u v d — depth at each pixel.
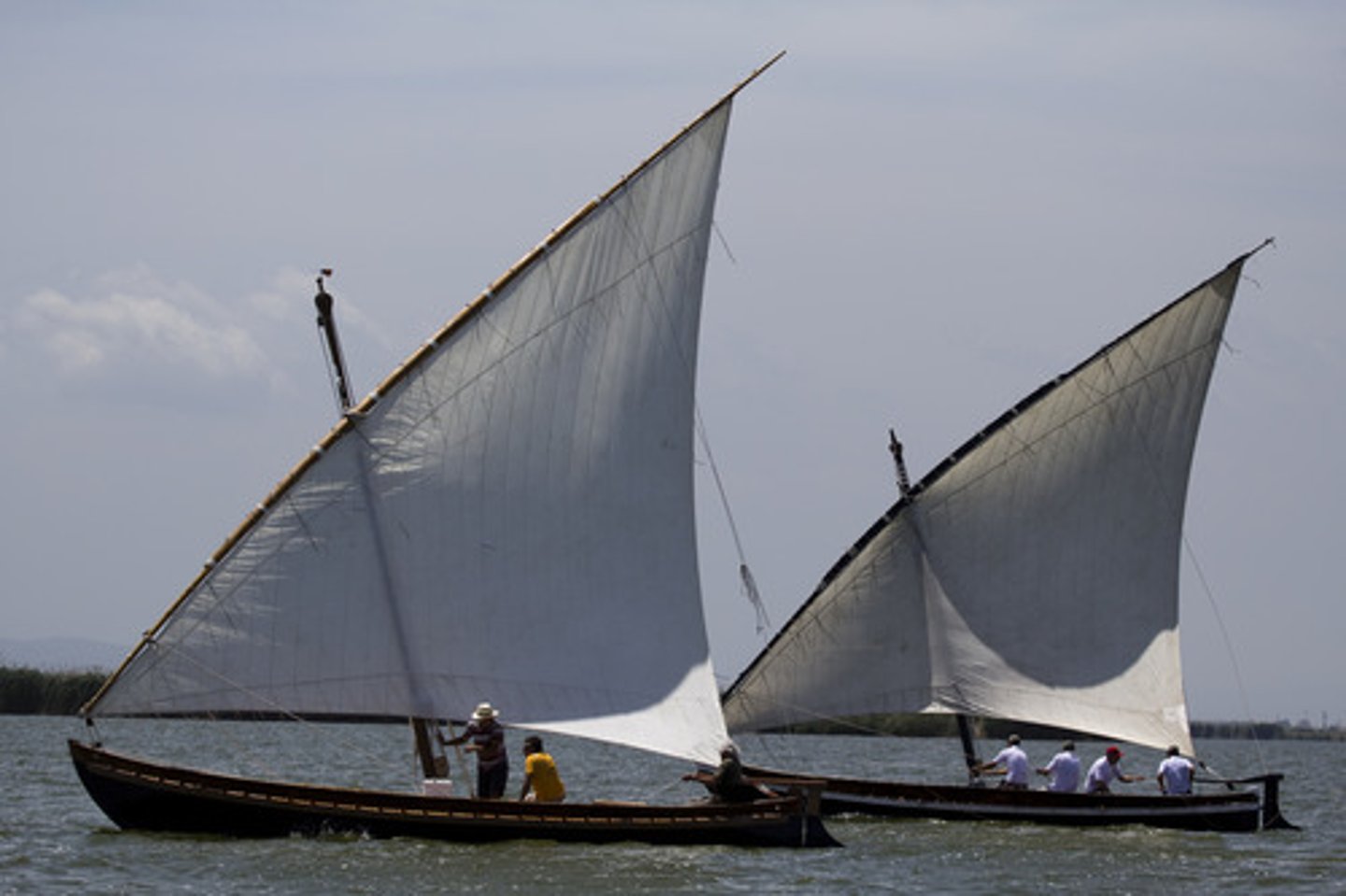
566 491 178.62
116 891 145.50
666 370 180.88
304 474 172.38
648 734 177.50
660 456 180.75
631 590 179.50
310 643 172.25
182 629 169.38
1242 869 179.25
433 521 175.50
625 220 178.88
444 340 175.38
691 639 179.88
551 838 169.12
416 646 174.88
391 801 169.25
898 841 190.00
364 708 173.75
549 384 178.00
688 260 181.25
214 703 170.12
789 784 178.75
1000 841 193.62
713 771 179.50
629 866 159.50
